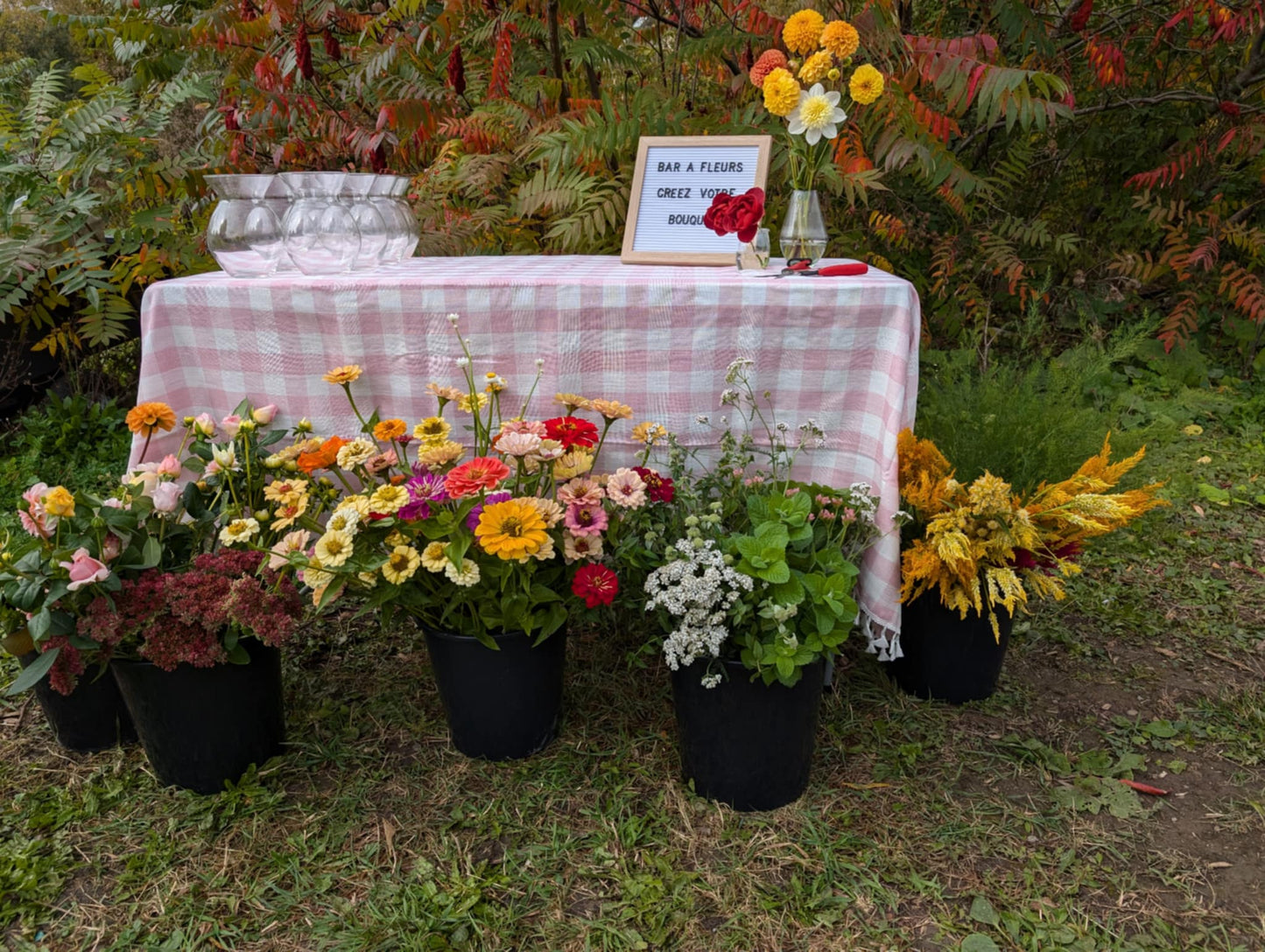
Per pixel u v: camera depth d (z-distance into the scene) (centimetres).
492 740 195
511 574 176
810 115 201
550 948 153
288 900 163
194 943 155
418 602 179
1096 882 166
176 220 393
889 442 187
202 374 212
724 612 165
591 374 201
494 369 203
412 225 234
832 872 167
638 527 186
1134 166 484
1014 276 424
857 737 208
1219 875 168
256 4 369
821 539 183
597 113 308
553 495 196
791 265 208
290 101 377
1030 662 242
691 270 224
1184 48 452
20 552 172
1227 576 295
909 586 191
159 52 414
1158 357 464
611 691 222
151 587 170
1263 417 429
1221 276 480
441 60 385
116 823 182
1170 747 206
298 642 245
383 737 207
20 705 221
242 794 188
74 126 342
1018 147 432
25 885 165
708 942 154
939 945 153
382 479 200
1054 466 223
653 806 184
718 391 200
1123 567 298
